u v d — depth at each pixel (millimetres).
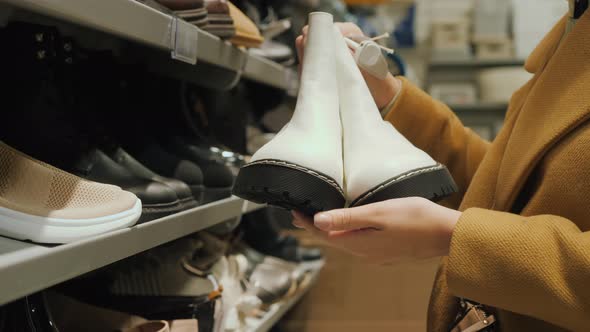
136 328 771
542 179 645
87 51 1021
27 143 683
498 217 586
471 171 937
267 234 1765
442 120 916
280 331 1803
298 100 702
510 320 685
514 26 4137
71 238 555
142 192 728
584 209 601
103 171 736
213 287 1036
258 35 1174
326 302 1992
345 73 727
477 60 4152
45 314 658
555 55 657
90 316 828
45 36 703
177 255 1018
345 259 2344
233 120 1577
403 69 1136
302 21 1925
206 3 951
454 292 594
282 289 1395
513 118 743
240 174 652
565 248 543
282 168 613
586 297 535
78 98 881
